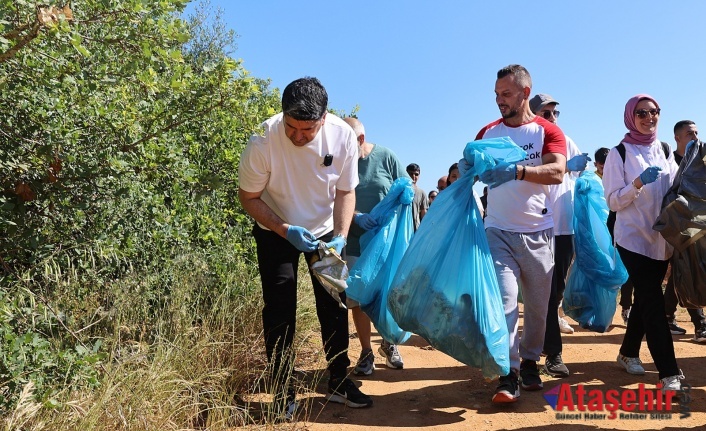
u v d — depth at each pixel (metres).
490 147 3.75
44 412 2.73
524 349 4.15
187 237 4.69
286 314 3.55
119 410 2.81
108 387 2.88
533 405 3.87
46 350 2.85
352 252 4.59
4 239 3.30
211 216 5.34
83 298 3.85
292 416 3.42
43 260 3.49
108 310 3.80
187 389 3.37
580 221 5.07
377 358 4.95
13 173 3.32
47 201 3.53
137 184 3.90
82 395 2.89
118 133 3.55
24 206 3.31
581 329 6.23
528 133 3.95
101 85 3.31
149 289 4.31
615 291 5.07
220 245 5.33
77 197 3.49
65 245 3.71
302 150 3.42
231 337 4.21
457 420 3.59
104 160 3.49
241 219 5.77
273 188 3.52
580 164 4.25
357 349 5.17
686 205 3.71
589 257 5.02
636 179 3.96
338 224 3.65
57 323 3.24
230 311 4.71
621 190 4.05
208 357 3.80
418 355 5.09
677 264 3.83
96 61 3.19
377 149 4.67
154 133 3.52
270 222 3.42
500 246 3.92
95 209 3.75
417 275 3.65
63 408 2.77
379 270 4.26
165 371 3.25
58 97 3.46
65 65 3.06
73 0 2.96
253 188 3.47
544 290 3.97
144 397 3.01
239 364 3.94
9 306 2.88
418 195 5.54
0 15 2.58
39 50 2.96
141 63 3.09
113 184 3.72
